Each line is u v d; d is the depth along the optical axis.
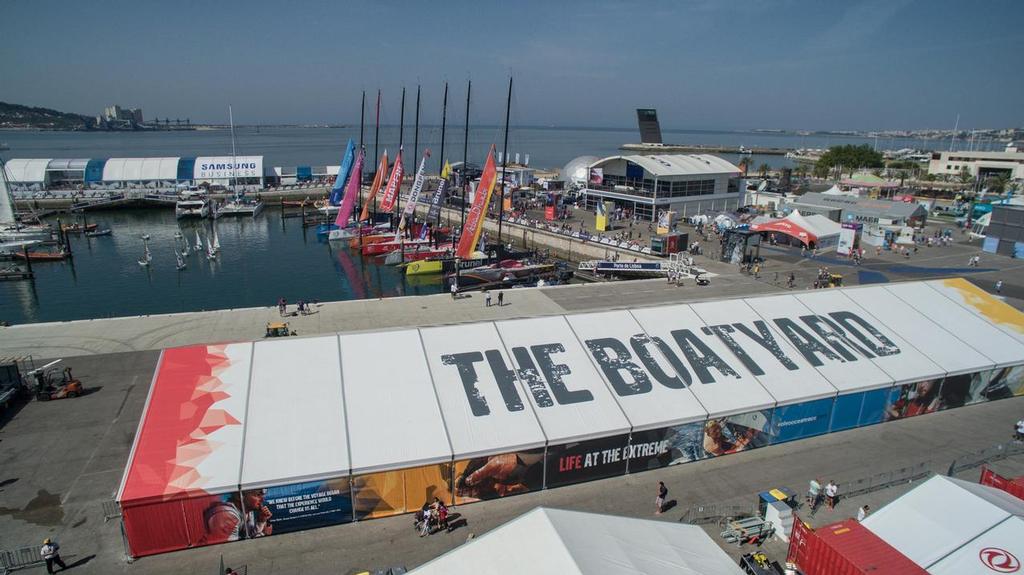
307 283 80.12
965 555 20.70
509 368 32.00
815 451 33.06
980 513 22.39
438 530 26.14
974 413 38.00
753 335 37.50
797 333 38.44
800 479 30.20
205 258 93.81
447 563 18.45
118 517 26.41
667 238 79.06
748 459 32.22
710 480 30.11
